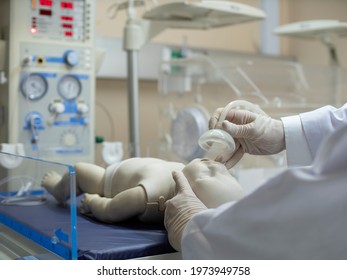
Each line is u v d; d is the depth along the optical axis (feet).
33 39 6.14
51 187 3.55
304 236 2.70
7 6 6.08
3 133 6.25
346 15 10.90
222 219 2.87
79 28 6.48
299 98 8.74
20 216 4.04
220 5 6.46
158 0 10.05
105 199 4.34
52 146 6.28
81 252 3.24
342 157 2.39
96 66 6.87
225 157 4.18
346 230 2.67
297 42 12.00
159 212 4.08
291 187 2.53
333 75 9.21
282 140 4.58
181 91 7.82
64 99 6.38
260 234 2.78
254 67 8.23
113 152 6.57
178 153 6.91
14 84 6.03
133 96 7.04
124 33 7.00
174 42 10.47
